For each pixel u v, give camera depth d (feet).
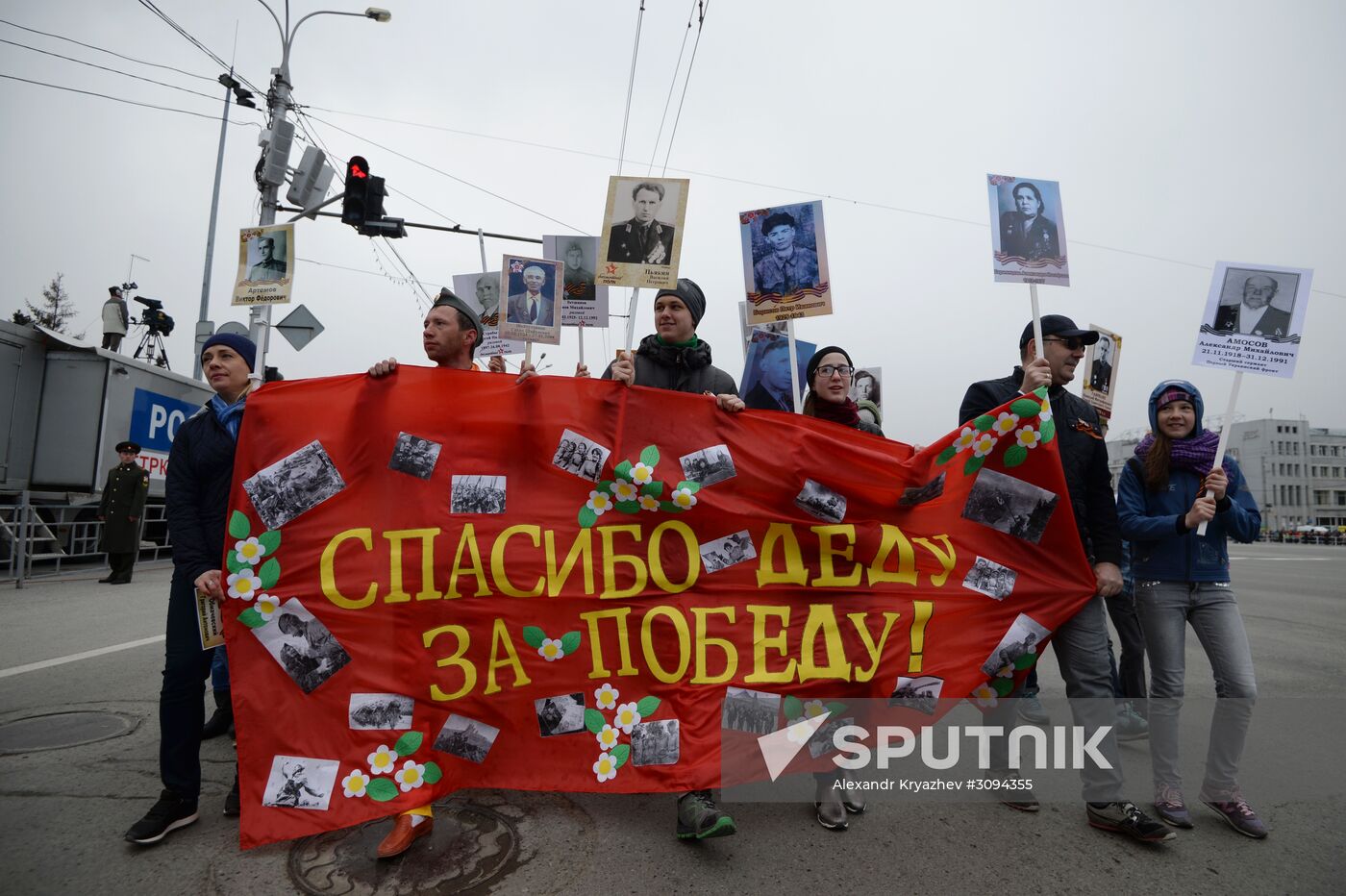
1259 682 16.58
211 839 8.19
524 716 8.86
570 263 13.10
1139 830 8.52
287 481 8.82
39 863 7.61
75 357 32.42
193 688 8.44
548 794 9.50
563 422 9.67
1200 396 9.87
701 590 9.45
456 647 8.87
